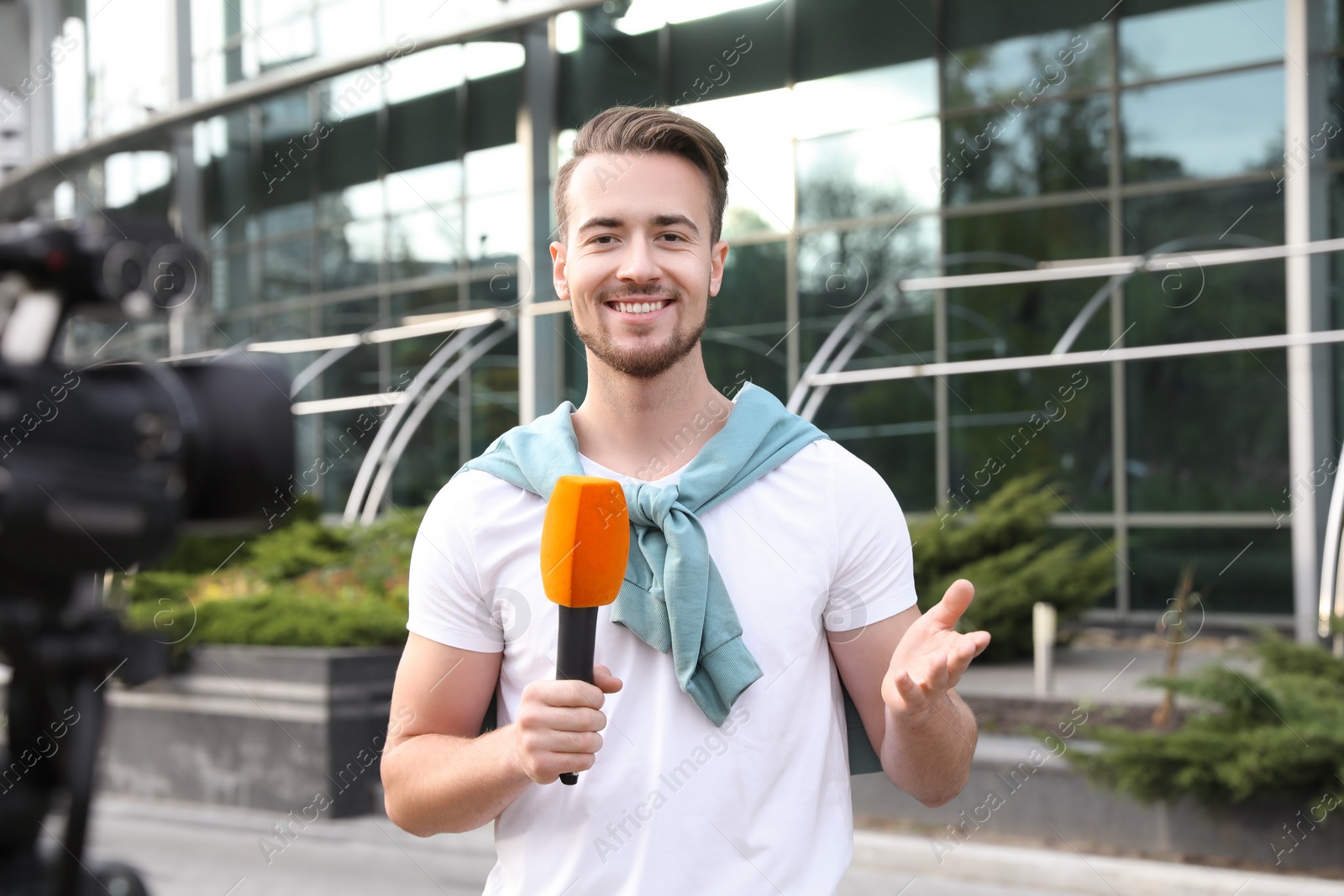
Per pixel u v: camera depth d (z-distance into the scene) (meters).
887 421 12.03
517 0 12.59
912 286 11.30
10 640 1.35
